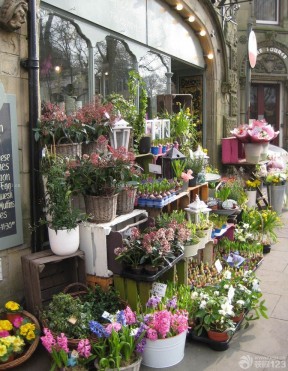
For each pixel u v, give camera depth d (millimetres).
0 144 3375
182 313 3234
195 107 8414
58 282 3680
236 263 4707
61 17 4492
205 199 5371
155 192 4219
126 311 3090
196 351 3309
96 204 3570
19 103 3539
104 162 3504
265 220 5848
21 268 3592
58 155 3580
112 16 5266
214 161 8398
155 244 3469
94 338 2973
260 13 12227
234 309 3539
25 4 3338
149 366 3094
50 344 2832
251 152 7219
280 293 4336
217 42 8211
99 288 3500
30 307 3391
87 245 3609
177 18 7000
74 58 4711
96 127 3904
